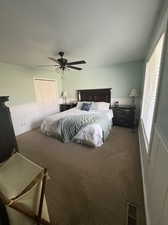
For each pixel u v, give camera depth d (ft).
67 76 17.57
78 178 5.97
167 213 2.44
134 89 13.20
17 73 12.05
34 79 13.88
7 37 6.66
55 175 6.21
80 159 7.60
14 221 2.59
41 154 8.29
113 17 5.31
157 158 3.63
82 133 9.42
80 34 6.77
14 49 8.36
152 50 6.83
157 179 3.41
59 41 7.54
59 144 9.77
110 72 14.94
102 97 15.88
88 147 9.13
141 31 6.58
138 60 13.00
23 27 5.78
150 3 4.44
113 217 4.12
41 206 2.80
